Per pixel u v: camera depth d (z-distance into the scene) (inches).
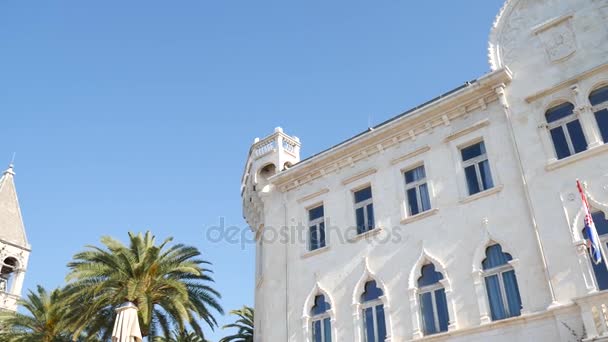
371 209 869.8
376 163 884.6
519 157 730.2
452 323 692.7
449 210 766.5
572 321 601.6
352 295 806.5
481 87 793.6
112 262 1013.8
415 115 844.0
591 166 669.9
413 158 842.8
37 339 1174.3
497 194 731.4
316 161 946.1
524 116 753.0
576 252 636.1
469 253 720.3
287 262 923.4
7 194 2236.7
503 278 687.1
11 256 2065.7
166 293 1024.9
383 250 808.3
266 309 914.7
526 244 678.5
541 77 762.8
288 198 983.6
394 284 772.6
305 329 835.4
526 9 824.3
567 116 725.3
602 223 642.2
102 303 977.5
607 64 702.5
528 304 647.8
